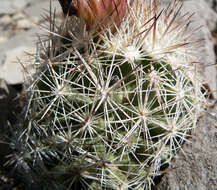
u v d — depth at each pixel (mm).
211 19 290
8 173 176
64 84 141
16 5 445
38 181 150
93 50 138
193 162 154
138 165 141
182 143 160
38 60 160
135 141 140
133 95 140
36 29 305
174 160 156
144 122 136
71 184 140
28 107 149
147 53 143
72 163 139
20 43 288
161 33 154
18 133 160
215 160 152
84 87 136
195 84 155
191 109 149
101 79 136
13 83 237
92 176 140
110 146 136
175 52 153
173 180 152
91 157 140
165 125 141
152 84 141
